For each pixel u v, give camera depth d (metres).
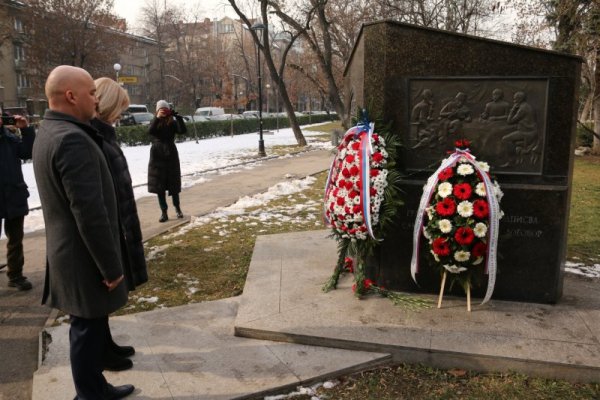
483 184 3.69
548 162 3.83
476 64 3.85
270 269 4.83
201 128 28.47
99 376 2.70
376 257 4.22
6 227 4.73
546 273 3.91
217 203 9.07
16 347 3.70
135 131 23.02
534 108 3.80
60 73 2.52
